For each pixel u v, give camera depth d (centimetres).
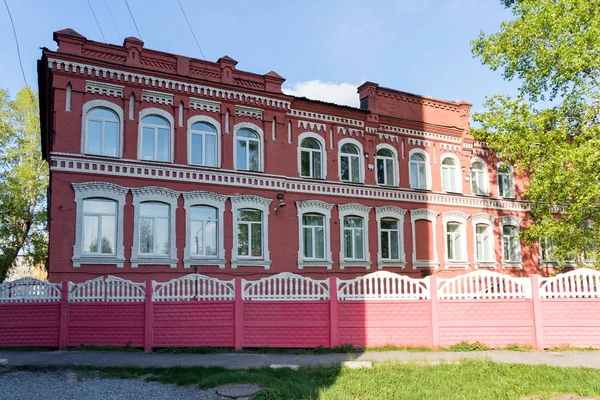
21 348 1416
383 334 1475
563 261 2242
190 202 1991
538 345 1477
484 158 2906
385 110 2609
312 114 2377
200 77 2072
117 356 1327
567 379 1054
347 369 1152
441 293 1501
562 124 2152
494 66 2345
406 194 2581
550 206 2269
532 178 2211
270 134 2222
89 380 1058
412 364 1205
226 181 2080
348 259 2367
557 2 2075
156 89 1988
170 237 1936
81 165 1814
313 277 2241
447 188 2761
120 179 1877
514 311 1504
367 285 1500
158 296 1442
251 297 1466
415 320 1488
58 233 1748
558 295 1507
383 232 2519
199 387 994
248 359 1300
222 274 2011
